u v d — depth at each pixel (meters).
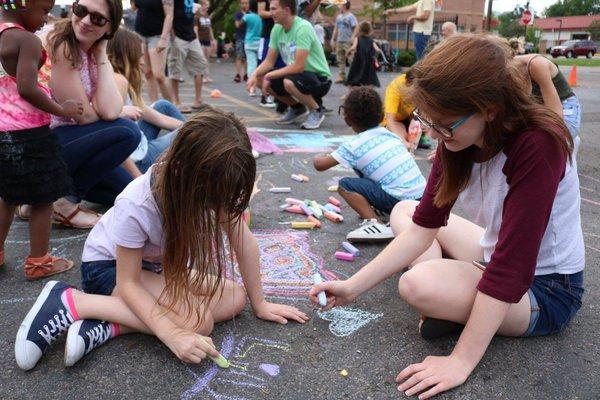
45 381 1.77
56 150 2.40
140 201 1.79
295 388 1.76
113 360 1.88
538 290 1.93
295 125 6.31
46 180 2.32
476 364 1.79
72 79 2.78
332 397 1.71
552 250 1.90
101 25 2.71
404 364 1.88
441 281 1.86
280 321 2.13
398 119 4.87
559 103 3.25
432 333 1.98
